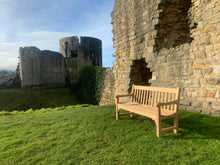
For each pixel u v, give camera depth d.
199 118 3.76
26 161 2.23
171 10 5.71
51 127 3.73
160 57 5.48
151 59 5.93
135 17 6.86
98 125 3.69
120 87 8.54
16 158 2.32
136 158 2.21
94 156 2.30
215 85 3.78
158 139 2.78
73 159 2.24
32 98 16.61
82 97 19.92
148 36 6.05
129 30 7.39
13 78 20.58
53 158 2.28
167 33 5.86
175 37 5.99
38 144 2.76
